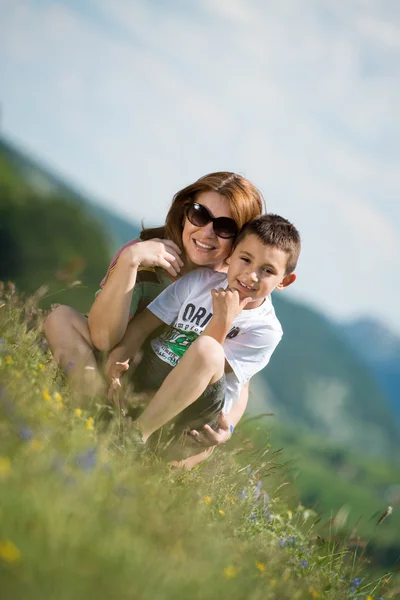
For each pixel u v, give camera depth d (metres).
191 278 5.13
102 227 54.25
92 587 2.48
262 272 4.93
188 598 2.81
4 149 80.56
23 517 2.66
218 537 3.86
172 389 4.53
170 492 3.98
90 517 2.89
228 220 5.08
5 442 3.14
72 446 3.52
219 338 4.68
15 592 2.31
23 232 49.06
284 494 5.93
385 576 5.28
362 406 173.12
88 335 4.93
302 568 4.48
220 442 4.89
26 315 5.65
